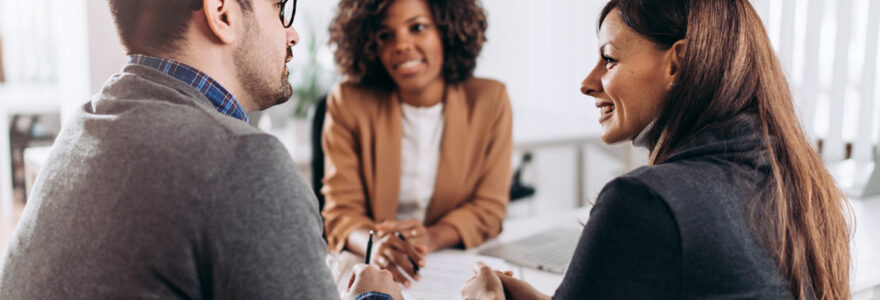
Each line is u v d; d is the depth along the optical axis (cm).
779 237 75
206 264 67
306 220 71
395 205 166
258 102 88
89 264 68
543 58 369
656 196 71
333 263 140
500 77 393
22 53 465
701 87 79
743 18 81
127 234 67
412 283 125
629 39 85
